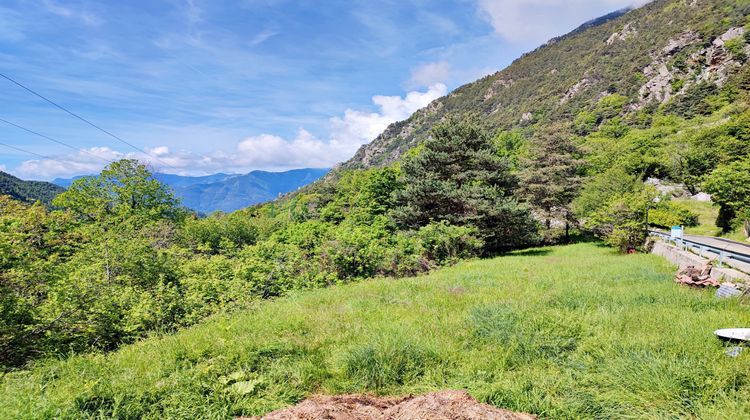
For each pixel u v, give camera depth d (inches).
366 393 165.5
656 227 1467.8
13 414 133.3
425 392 162.2
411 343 200.7
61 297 335.6
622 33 6929.1
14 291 326.6
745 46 3919.8
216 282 446.3
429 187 995.3
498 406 144.9
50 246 493.0
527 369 175.3
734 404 129.7
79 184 1173.7
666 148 2191.2
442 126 1118.4
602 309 254.8
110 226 772.0
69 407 138.6
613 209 840.3
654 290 321.4
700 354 169.2
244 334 241.6
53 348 297.6
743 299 268.4
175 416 141.9
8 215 450.9
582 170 1731.1
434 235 816.3
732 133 1795.0
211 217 1494.8
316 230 729.6
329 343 224.2
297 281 512.1
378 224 914.7
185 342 228.8
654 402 139.9
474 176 1075.3
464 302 315.6
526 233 1131.9
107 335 335.6
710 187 1296.8
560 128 1328.7
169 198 1395.2
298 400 160.7
